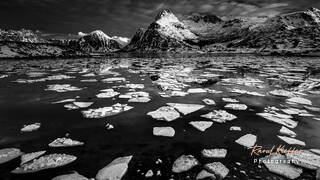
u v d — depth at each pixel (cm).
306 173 389
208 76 1550
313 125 622
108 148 484
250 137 532
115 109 761
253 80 1371
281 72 1758
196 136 546
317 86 1164
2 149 477
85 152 466
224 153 457
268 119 661
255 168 405
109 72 1781
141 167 411
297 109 771
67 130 583
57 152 468
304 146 491
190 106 798
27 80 1380
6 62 2695
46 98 927
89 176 383
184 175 386
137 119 667
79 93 1021
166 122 643
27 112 735
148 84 1248
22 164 421
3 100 892
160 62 2980
